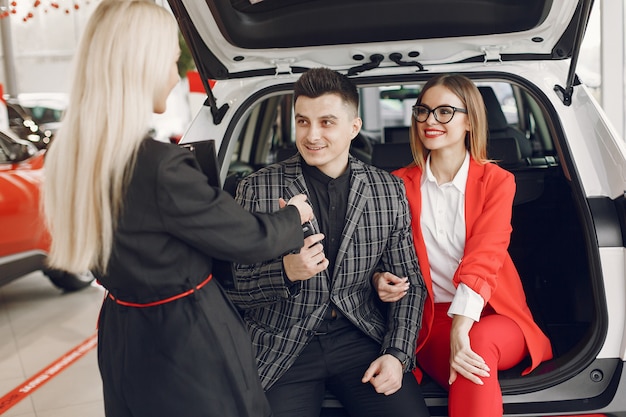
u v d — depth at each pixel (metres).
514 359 1.92
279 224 1.47
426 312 2.01
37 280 5.56
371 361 1.87
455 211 2.01
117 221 1.36
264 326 1.87
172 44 1.41
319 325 1.85
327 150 1.80
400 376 1.80
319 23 2.17
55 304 4.82
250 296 1.80
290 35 2.21
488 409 1.73
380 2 2.12
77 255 1.35
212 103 2.34
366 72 2.35
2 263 4.16
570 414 1.82
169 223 1.35
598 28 5.43
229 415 1.44
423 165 2.06
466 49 2.29
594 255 1.89
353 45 2.26
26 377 3.46
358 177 1.88
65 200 1.36
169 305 1.40
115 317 1.45
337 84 1.77
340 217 1.88
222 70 2.38
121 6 1.36
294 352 1.82
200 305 1.41
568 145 2.12
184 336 1.39
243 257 1.42
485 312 2.02
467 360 1.76
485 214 1.95
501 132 3.44
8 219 4.23
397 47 2.27
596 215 1.94
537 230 2.51
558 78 2.28
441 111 1.95
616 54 4.87
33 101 9.88
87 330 4.21
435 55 2.31
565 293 2.30
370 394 1.83
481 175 2.01
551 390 1.86
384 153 2.67
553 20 2.09
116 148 1.33
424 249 2.01
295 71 2.39
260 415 1.52
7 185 4.24
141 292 1.40
